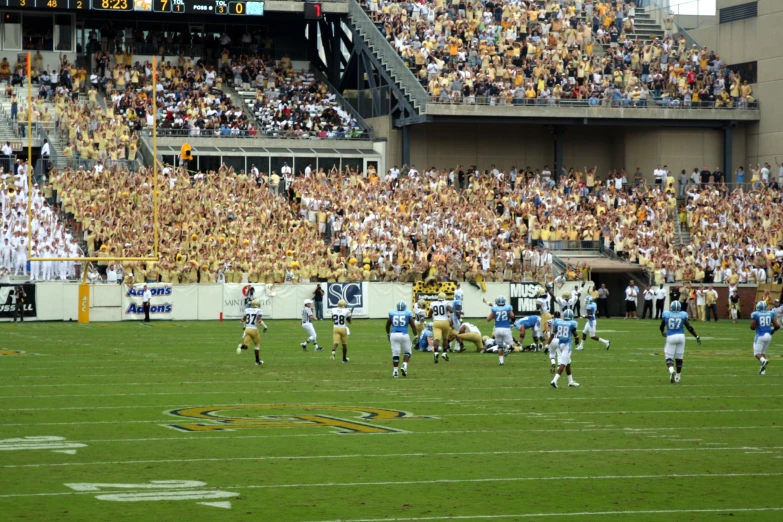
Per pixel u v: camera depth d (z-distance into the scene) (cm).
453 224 7112
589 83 8194
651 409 2691
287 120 8069
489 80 7875
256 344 3741
